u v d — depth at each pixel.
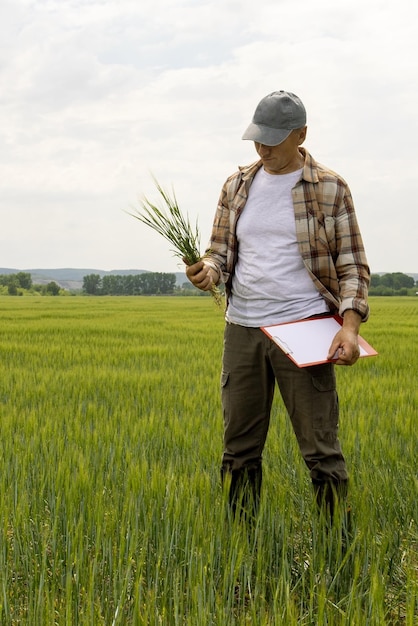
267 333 3.32
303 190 3.53
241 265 3.73
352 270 3.53
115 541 3.37
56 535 3.33
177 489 3.84
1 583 2.97
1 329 20.42
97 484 3.96
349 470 4.59
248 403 3.76
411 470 4.49
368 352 3.35
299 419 3.59
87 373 9.95
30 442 5.08
